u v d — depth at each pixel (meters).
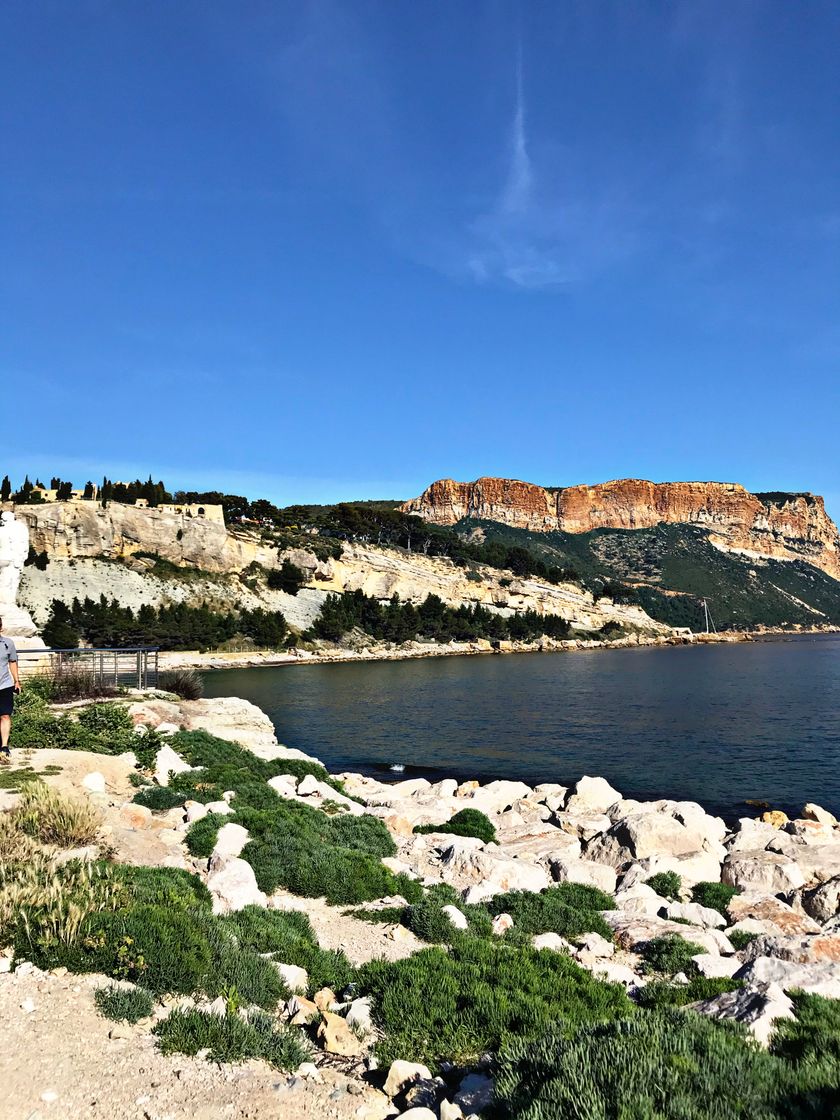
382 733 46.91
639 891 15.03
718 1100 5.13
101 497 137.88
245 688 74.81
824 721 50.06
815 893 15.08
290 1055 6.61
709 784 32.44
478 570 183.25
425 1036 7.38
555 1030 6.72
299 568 142.00
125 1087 5.66
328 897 12.70
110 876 9.38
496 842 20.25
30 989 6.86
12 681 14.64
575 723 50.72
